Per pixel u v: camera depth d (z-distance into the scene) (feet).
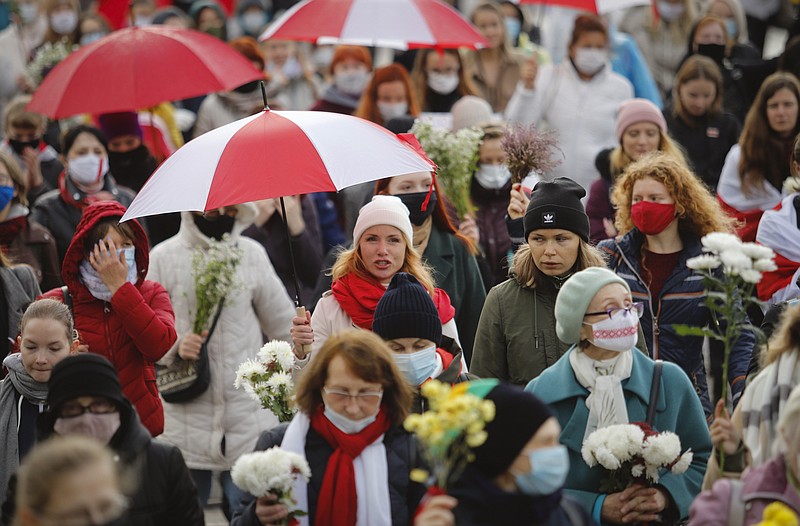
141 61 99.76
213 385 81.35
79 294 69.77
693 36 124.77
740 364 72.18
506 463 47.47
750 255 56.39
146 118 122.62
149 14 164.55
